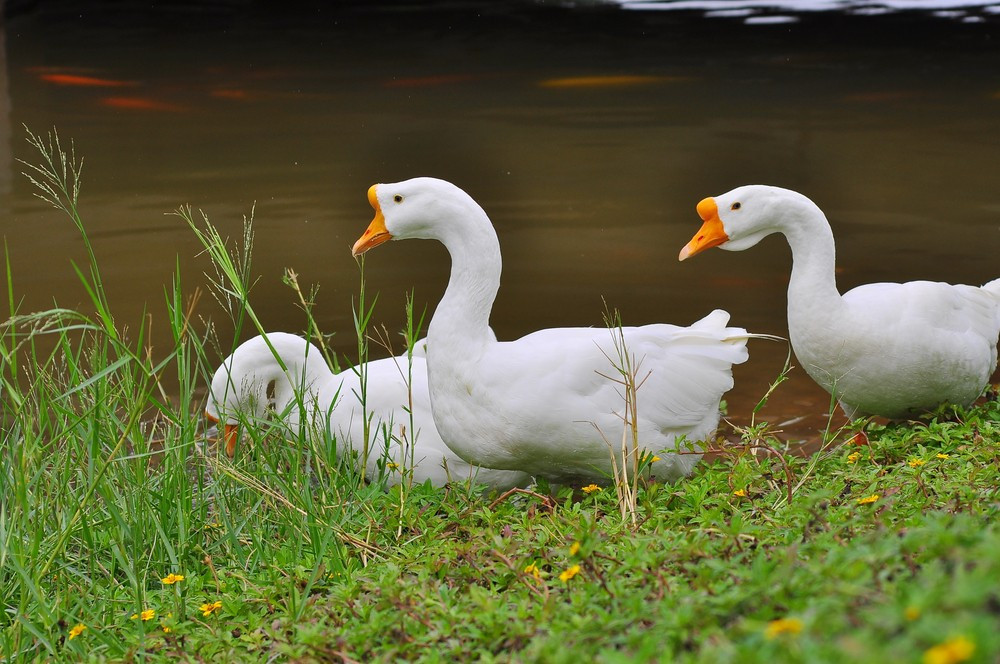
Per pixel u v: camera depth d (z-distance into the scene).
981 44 34.62
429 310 15.58
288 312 15.65
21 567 7.75
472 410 9.05
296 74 32.31
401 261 17.58
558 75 31.62
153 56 34.88
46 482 9.03
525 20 40.47
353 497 9.43
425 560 7.58
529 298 15.99
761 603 5.13
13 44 36.56
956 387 10.33
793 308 10.13
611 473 9.27
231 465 9.27
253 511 9.00
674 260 17.36
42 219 19.56
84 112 27.83
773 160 22.61
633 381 8.59
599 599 6.15
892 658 3.40
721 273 16.88
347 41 37.28
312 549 8.64
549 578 6.96
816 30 37.59
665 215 19.39
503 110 27.56
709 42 36.06
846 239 17.95
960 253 17.11
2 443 8.68
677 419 9.39
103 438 8.91
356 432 10.55
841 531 6.53
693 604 5.25
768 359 14.01
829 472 8.95
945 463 8.44
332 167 22.70
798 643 3.95
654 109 27.28
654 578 6.15
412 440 9.41
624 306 15.65
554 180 21.55
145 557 8.61
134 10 42.22
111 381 9.65
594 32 38.16
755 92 29.00
